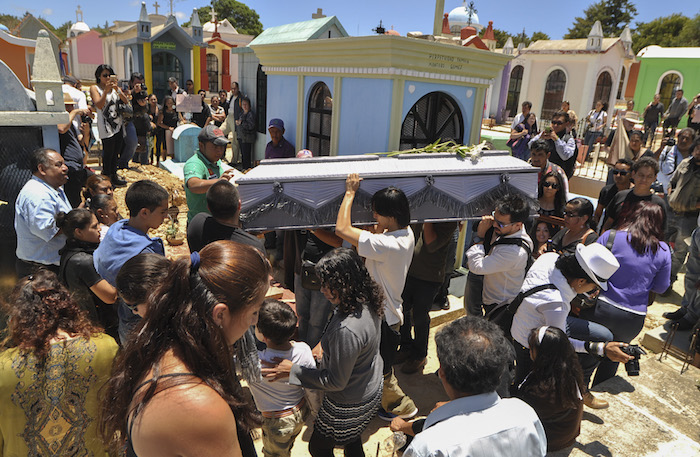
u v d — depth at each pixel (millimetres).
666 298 6176
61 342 1919
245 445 1411
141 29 17938
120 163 9297
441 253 3965
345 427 2652
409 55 4320
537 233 4820
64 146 5621
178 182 9086
